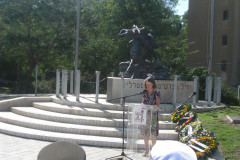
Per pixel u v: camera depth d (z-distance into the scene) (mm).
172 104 11383
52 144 3092
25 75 37031
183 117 7945
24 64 28484
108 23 25859
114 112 9609
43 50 25078
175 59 27297
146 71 12133
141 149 6074
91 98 12758
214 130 8453
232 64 30203
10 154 6562
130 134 6000
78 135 8281
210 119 9695
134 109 5949
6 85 34969
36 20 24547
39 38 24891
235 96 16391
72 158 2996
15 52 25641
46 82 26453
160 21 25375
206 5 32531
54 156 3018
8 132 8758
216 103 12656
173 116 8242
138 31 12250
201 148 6605
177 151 2736
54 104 11484
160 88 11562
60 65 28250
